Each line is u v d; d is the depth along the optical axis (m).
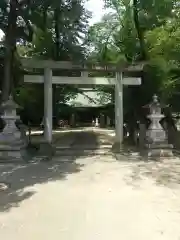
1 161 11.27
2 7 11.41
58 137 22.47
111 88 19.39
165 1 12.09
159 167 10.02
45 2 11.04
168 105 14.38
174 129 14.66
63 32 14.04
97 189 7.21
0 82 13.38
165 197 6.48
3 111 12.20
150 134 12.46
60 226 4.88
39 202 6.19
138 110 15.31
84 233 4.58
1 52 12.73
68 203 6.11
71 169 9.82
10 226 4.89
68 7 12.60
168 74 13.63
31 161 11.48
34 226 4.88
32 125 32.59
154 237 4.41
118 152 13.25
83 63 12.95
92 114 42.91
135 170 9.53
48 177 8.62
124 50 15.45
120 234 4.54
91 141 18.67
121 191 7.00
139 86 14.73
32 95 18.25
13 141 11.55
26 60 12.72
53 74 15.29
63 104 29.38
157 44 13.55
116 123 13.58
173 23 13.14
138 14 13.86
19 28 12.45
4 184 7.78
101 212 5.55
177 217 5.25
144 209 5.70
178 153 13.05
